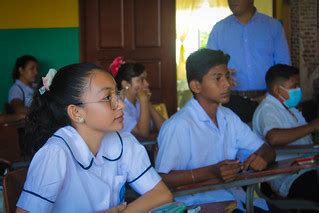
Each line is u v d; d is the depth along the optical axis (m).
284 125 2.70
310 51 5.36
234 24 3.96
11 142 2.88
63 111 1.47
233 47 3.96
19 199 1.39
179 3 6.02
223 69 2.12
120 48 5.96
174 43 5.93
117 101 1.47
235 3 3.85
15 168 2.34
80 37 5.95
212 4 6.00
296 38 5.42
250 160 2.12
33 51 6.04
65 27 5.95
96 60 5.99
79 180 1.43
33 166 1.39
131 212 1.53
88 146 1.48
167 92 6.00
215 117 2.20
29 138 1.54
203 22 6.04
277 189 2.59
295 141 2.68
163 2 5.88
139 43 5.94
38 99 1.52
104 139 1.53
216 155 2.16
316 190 2.46
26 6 5.98
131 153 1.56
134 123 3.12
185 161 2.09
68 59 6.00
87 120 1.45
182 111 2.16
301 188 2.50
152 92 6.00
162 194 1.58
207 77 2.10
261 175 1.96
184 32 6.06
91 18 5.95
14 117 3.49
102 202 1.46
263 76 3.93
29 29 6.02
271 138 2.58
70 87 1.44
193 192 1.88
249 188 1.99
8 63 6.09
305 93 5.36
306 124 2.68
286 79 2.70
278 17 5.60
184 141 2.07
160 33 5.92
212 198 2.10
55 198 1.39
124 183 1.55
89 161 1.45
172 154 2.03
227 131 2.22
